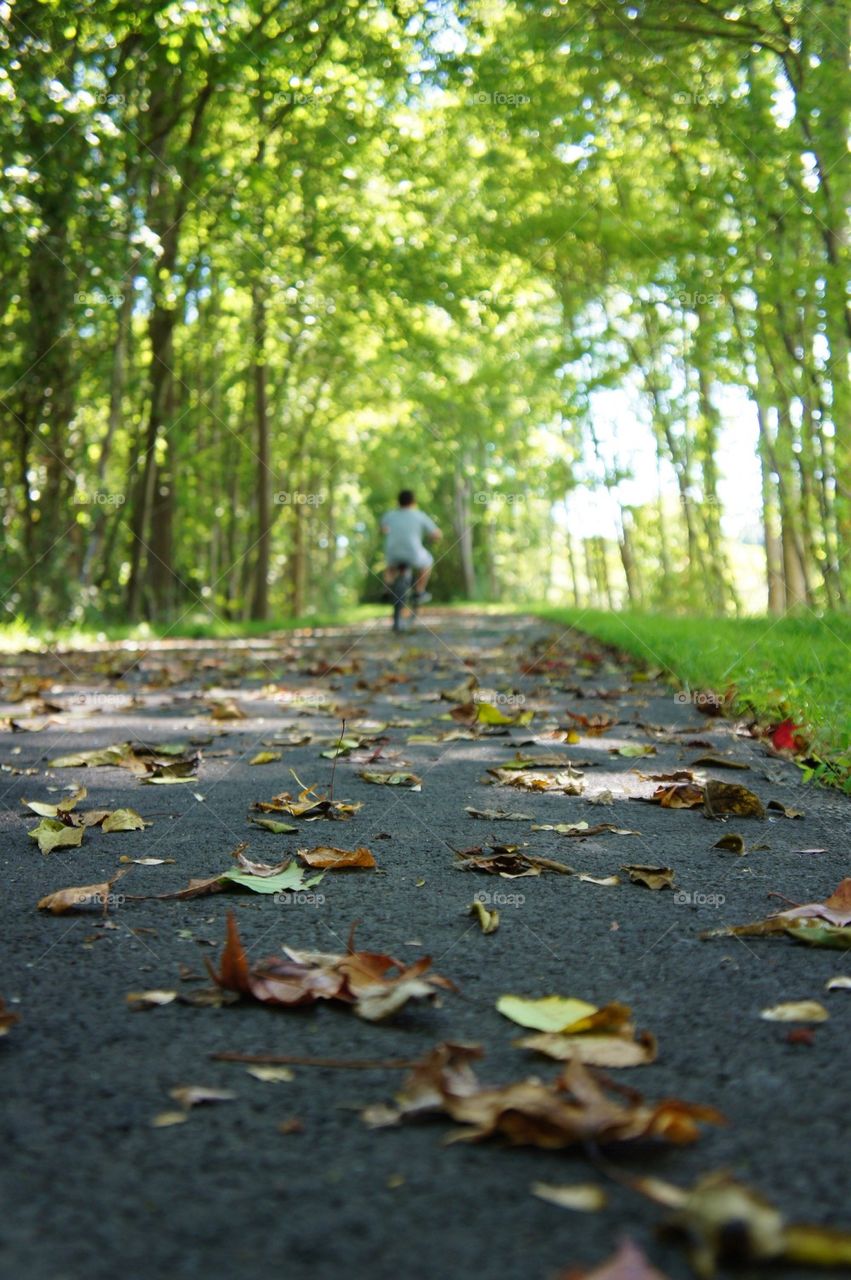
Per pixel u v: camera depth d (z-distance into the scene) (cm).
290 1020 208
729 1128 164
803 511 1262
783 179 1138
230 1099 173
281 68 1540
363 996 211
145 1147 158
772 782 466
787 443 1274
